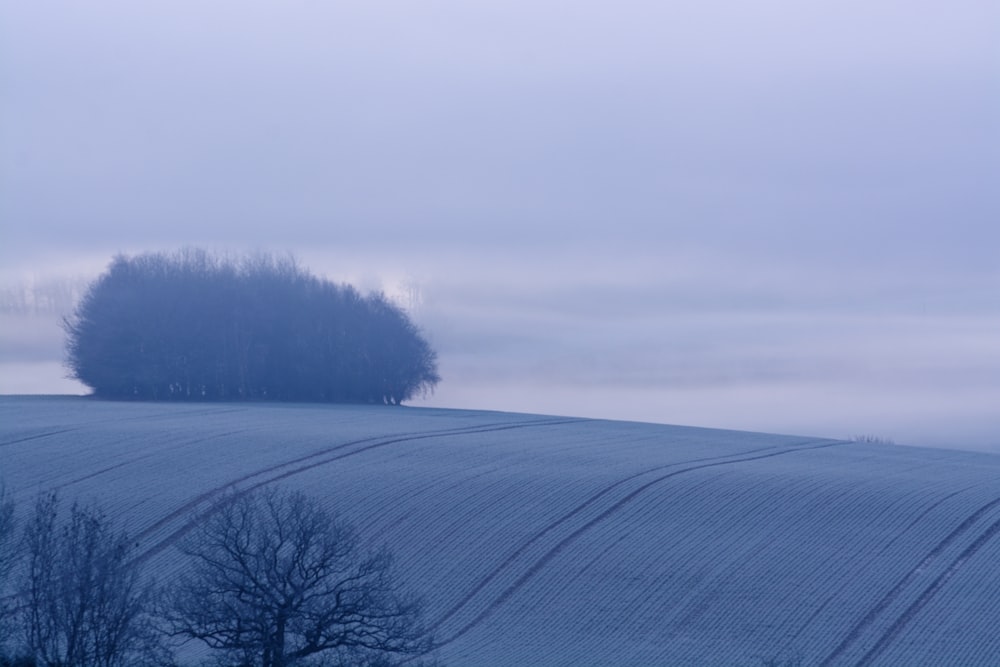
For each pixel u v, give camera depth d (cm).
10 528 1875
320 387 6981
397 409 6109
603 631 2117
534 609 2236
